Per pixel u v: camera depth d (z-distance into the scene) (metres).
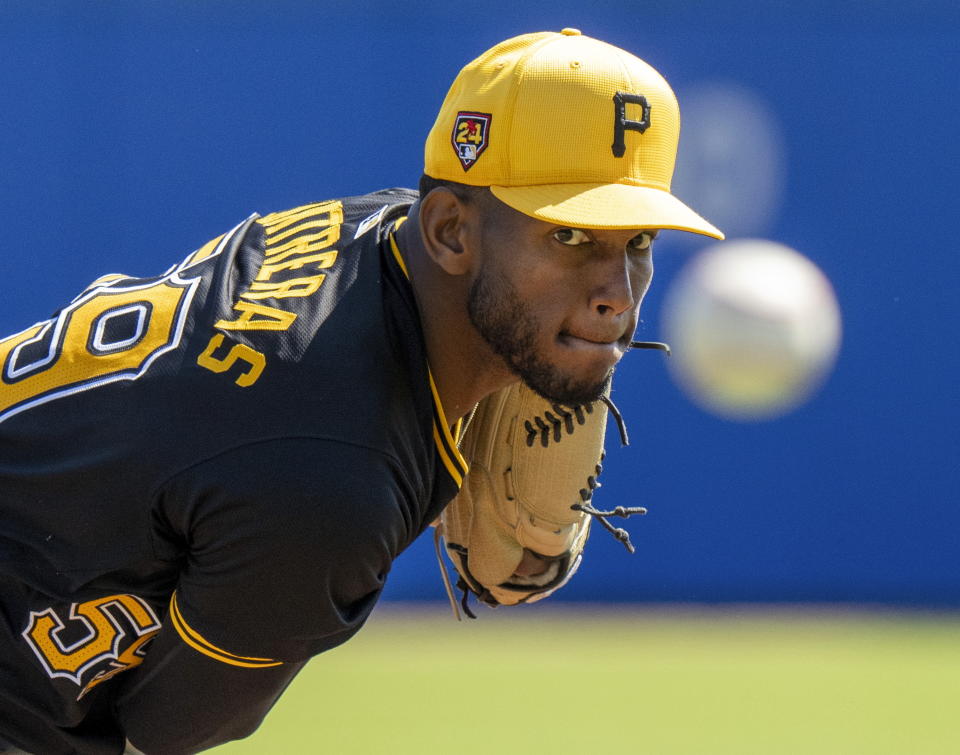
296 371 6.52
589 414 8.68
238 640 6.89
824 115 27.02
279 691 7.50
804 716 18.69
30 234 25.95
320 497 6.34
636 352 26.77
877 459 27.06
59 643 7.12
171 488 6.49
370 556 6.59
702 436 26.89
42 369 6.89
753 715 18.77
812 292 26.67
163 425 6.52
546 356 6.65
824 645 23.81
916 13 26.89
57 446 6.71
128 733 7.72
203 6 26.11
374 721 18.22
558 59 6.60
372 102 26.52
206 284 7.08
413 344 6.92
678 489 26.95
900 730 17.98
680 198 26.89
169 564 6.96
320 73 26.42
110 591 6.95
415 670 21.83
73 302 7.39
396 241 7.22
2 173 25.84
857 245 27.03
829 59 26.98
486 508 9.06
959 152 27.00
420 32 26.48
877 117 27.00
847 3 26.84
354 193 26.55
